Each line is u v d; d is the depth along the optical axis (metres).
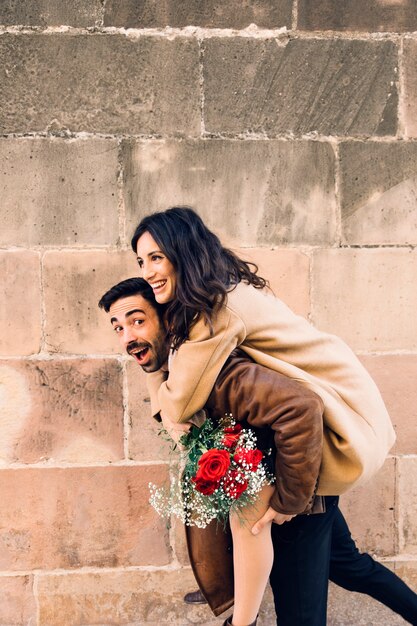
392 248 2.33
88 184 2.27
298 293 2.32
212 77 2.27
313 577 1.74
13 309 2.28
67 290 2.28
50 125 2.25
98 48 2.25
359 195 2.31
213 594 1.92
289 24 2.29
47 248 2.27
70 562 2.35
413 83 2.31
